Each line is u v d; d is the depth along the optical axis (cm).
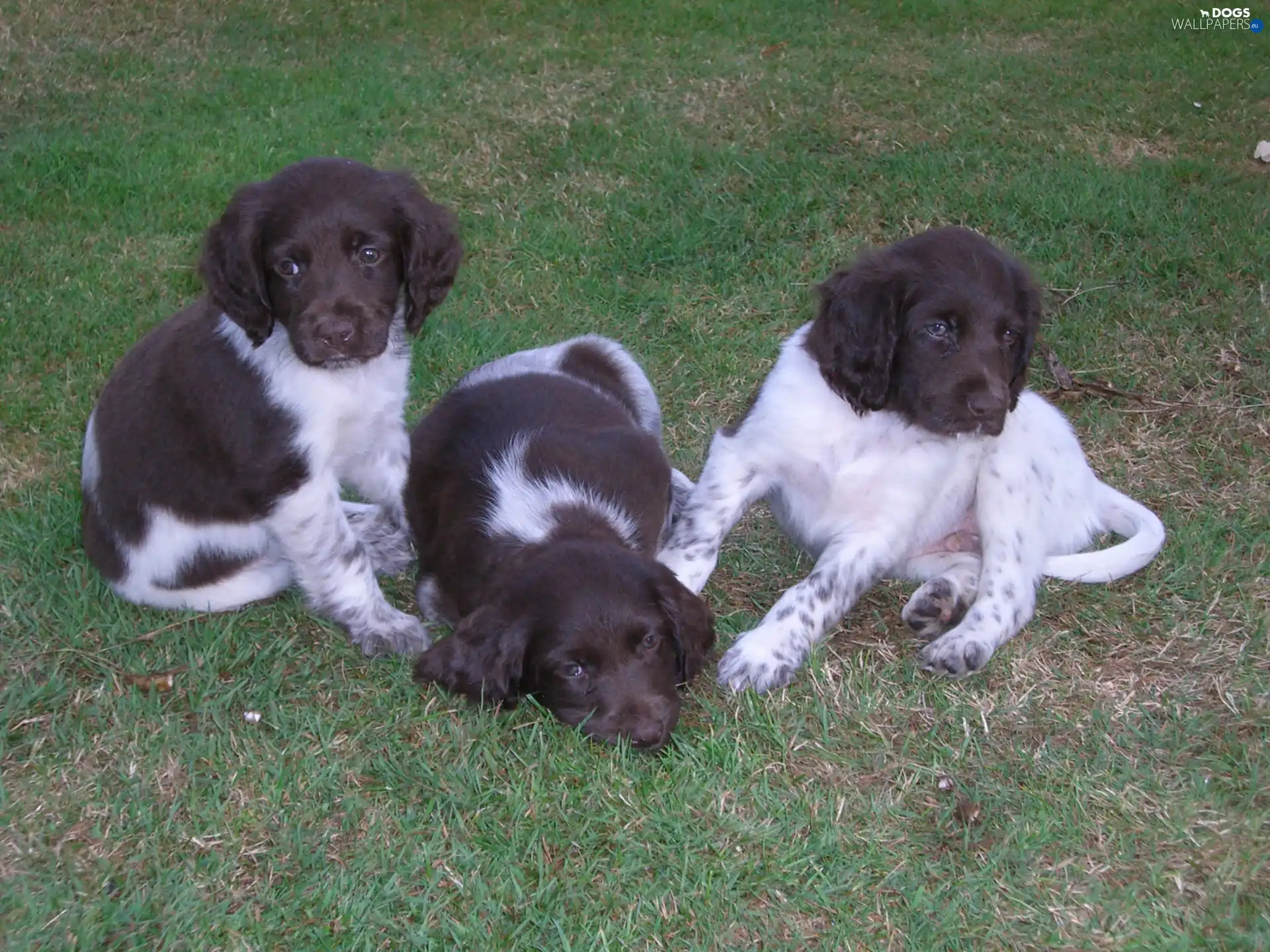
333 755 95
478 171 175
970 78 210
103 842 89
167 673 101
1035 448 114
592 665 94
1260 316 147
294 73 212
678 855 89
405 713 98
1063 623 110
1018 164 177
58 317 142
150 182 169
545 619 94
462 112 193
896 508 112
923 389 107
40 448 124
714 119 190
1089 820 92
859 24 243
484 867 88
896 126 188
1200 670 105
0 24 228
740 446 115
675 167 174
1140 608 111
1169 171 175
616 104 197
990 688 103
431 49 228
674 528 117
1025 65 217
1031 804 93
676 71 213
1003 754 97
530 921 85
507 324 144
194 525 106
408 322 108
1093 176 172
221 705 99
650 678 95
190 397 103
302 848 89
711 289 153
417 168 175
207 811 91
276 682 100
